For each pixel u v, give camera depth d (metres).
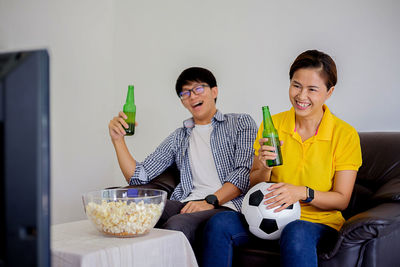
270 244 1.59
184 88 2.21
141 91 3.52
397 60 2.30
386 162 1.84
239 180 2.00
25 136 0.59
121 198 1.27
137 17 3.57
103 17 3.71
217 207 1.97
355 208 1.84
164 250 1.26
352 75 2.45
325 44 2.56
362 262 1.37
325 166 1.64
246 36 2.92
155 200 1.29
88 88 3.59
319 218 1.62
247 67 2.91
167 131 3.36
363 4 2.42
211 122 2.25
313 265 1.36
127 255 1.13
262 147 1.60
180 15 3.30
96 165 3.64
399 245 1.49
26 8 3.25
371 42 2.39
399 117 2.28
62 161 3.36
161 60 3.41
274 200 1.50
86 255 1.03
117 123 2.02
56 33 3.39
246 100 2.91
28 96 0.59
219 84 3.05
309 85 1.57
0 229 0.60
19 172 0.59
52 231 1.34
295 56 2.69
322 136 1.65
